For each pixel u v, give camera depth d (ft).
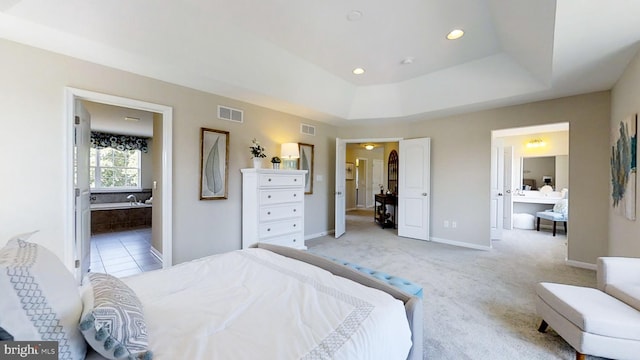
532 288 9.30
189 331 3.37
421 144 16.66
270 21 8.68
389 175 24.32
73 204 8.39
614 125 10.25
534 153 20.90
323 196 17.88
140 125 20.53
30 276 2.65
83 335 2.88
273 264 5.71
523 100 12.63
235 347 3.05
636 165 7.88
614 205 10.01
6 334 2.45
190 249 11.26
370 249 14.37
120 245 14.88
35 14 6.55
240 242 12.99
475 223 14.84
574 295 6.00
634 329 4.94
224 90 11.55
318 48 10.49
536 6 6.45
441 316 7.41
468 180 15.07
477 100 12.93
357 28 9.11
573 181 11.80
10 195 7.49
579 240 11.64
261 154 12.99
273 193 12.64
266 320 3.62
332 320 3.57
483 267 11.48
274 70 11.21
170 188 10.62
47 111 7.98
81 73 8.54
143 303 4.08
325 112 15.08
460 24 8.83
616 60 8.30
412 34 9.46
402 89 14.47
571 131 11.85
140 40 7.98
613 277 6.31
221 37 9.03
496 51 10.64
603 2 5.76
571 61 8.39
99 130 22.47
